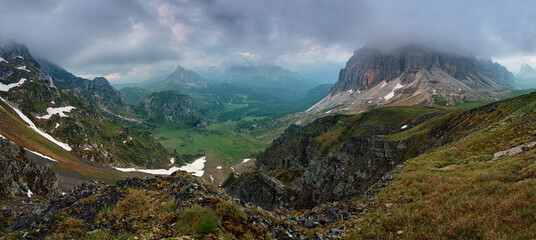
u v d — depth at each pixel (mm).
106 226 15711
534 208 13109
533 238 10883
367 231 16375
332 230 18266
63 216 17062
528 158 23234
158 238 13297
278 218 20812
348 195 71625
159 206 18125
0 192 60875
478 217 13719
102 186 23812
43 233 15359
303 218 22094
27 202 61688
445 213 15820
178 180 23391
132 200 18938
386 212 19734
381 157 75938
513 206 13922
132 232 14578
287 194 82250
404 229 15297
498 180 19766
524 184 16453
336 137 160500
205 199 17953
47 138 169375
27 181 75312
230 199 20656
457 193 19562
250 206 21453
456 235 13000
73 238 14531
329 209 23047
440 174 28359
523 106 52562
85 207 18109
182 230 13844
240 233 14688
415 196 22391
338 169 79938
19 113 187375
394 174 34000
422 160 39781
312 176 83625
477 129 60594
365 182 72062
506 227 12242
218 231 14000
